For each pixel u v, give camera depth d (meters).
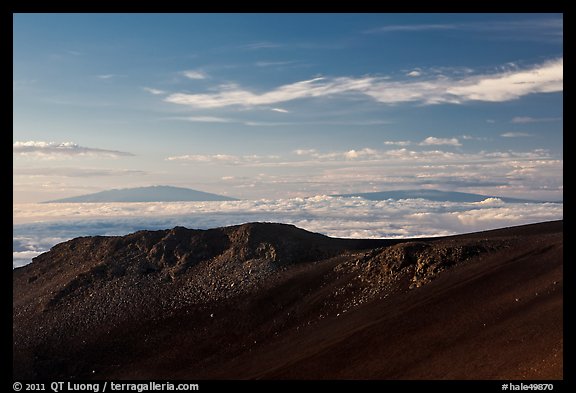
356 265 66.44
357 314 56.16
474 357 40.47
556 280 46.69
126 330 67.69
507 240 59.19
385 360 44.56
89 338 67.19
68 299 75.50
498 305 46.38
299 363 48.50
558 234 58.81
